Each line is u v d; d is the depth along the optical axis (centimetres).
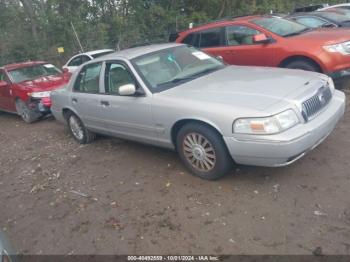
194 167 455
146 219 394
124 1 1927
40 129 848
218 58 590
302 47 680
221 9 2108
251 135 382
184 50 562
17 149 725
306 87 421
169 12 1969
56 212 444
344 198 374
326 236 326
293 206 373
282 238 332
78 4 1842
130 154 578
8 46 1809
